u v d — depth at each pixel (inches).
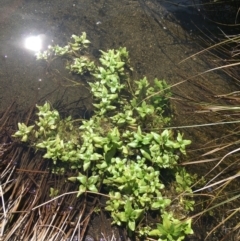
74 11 31.5
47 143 24.5
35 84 28.0
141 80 26.5
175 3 31.8
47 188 23.6
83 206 22.9
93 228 22.5
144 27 30.6
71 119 26.3
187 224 21.4
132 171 23.0
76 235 22.1
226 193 23.0
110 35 30.3
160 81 26.4
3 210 22.2
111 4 31.9
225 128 25.7
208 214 23.0
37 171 24.2
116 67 27.2
